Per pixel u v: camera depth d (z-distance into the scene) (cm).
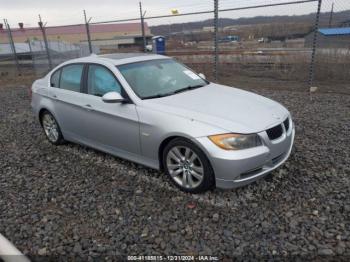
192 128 338
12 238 304
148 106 380
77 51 2198
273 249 270
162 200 353
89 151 510
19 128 672
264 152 333
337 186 360
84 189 387
